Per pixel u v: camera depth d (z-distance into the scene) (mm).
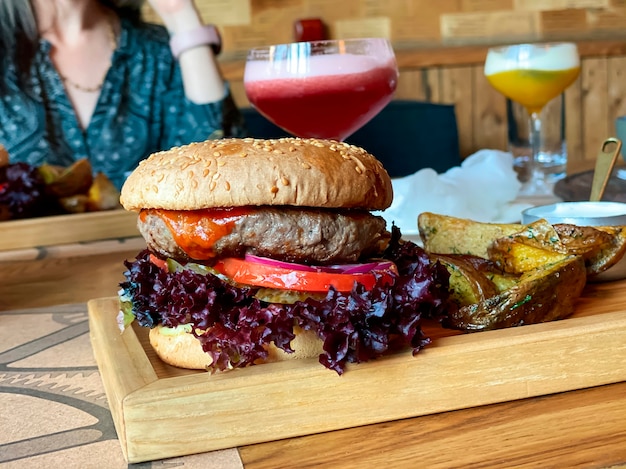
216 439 227
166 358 275
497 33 1305
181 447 224
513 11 1301
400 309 246
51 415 259
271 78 421
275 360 255
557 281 288
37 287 450
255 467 214
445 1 1279
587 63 1331
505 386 254
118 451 228
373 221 270
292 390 233
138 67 962
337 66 410
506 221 469
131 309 282
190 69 900
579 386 261
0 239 560
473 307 289
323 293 257
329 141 276
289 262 256
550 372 258
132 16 1005
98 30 964
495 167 493
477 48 1290
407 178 462
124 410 218
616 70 1340
